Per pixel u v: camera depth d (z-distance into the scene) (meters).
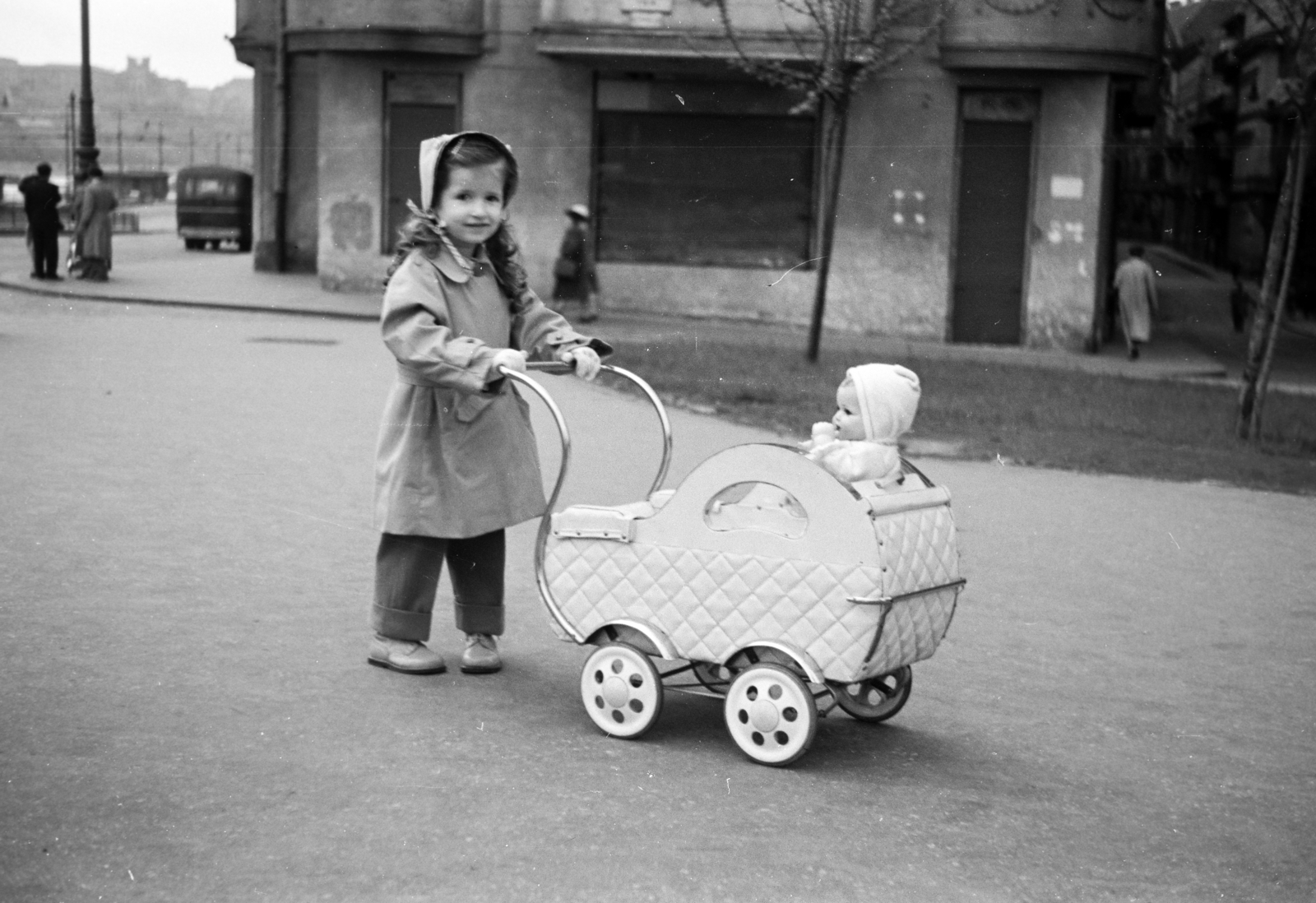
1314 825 4.94
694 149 25.70
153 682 5.77
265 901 3.96
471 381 5.54
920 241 25.05
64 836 4.32
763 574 5.12
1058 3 23.75
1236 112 42.62
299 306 23.75
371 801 4.69
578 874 4.20
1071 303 24.81
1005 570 8.70
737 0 24.27
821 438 5.50
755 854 4.40
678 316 25.95
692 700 6.02
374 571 7.70
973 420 15.31
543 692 5.93
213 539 8.18
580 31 24.53
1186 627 7.61
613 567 5.38
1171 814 4.98
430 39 25.47
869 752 5.46
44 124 66.38
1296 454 14.52
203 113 96.44
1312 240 36.56
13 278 28.19
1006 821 4.82
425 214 5.86
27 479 9.47
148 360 16.14
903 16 19.94
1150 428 15.37
